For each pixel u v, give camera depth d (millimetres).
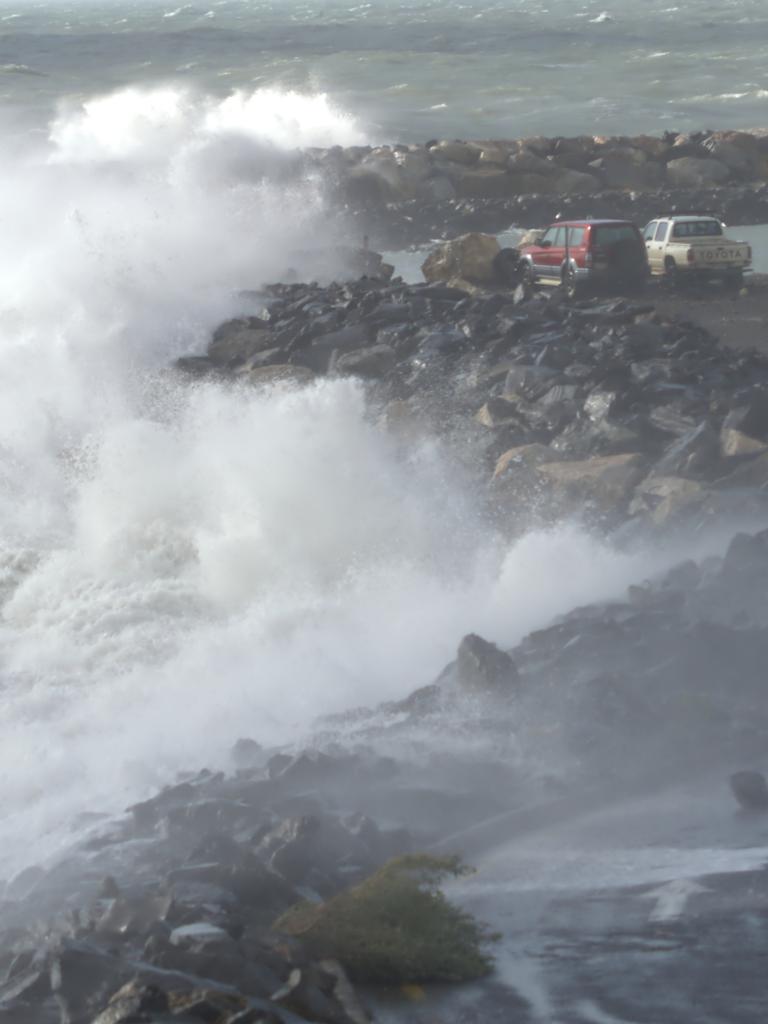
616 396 70938
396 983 23859
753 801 31500
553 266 127000
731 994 22531
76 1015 21719
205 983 21844
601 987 23141
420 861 26094
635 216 195875
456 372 83312
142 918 24922
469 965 24000
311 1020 21781
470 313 99250
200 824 31938
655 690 38312
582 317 95688
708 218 128625
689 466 62844
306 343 95500
